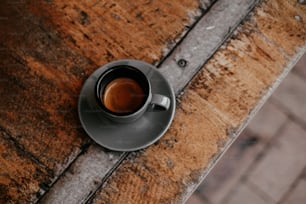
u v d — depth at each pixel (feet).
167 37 2.32
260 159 3.97
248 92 2.24
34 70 2.27
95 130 2.14
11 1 2.39
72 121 2.19
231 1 2.38
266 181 3.92
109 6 2.37
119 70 2.11
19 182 2.10
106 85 2.13
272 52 2.31
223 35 2.32
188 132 2.17
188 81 2.25
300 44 2.33
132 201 2.09
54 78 2.26
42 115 2.20
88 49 2.30
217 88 2.24
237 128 2.19
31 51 2.30
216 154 2.15
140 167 2.12
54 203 2.08
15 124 2.19
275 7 2.38
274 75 2.27
